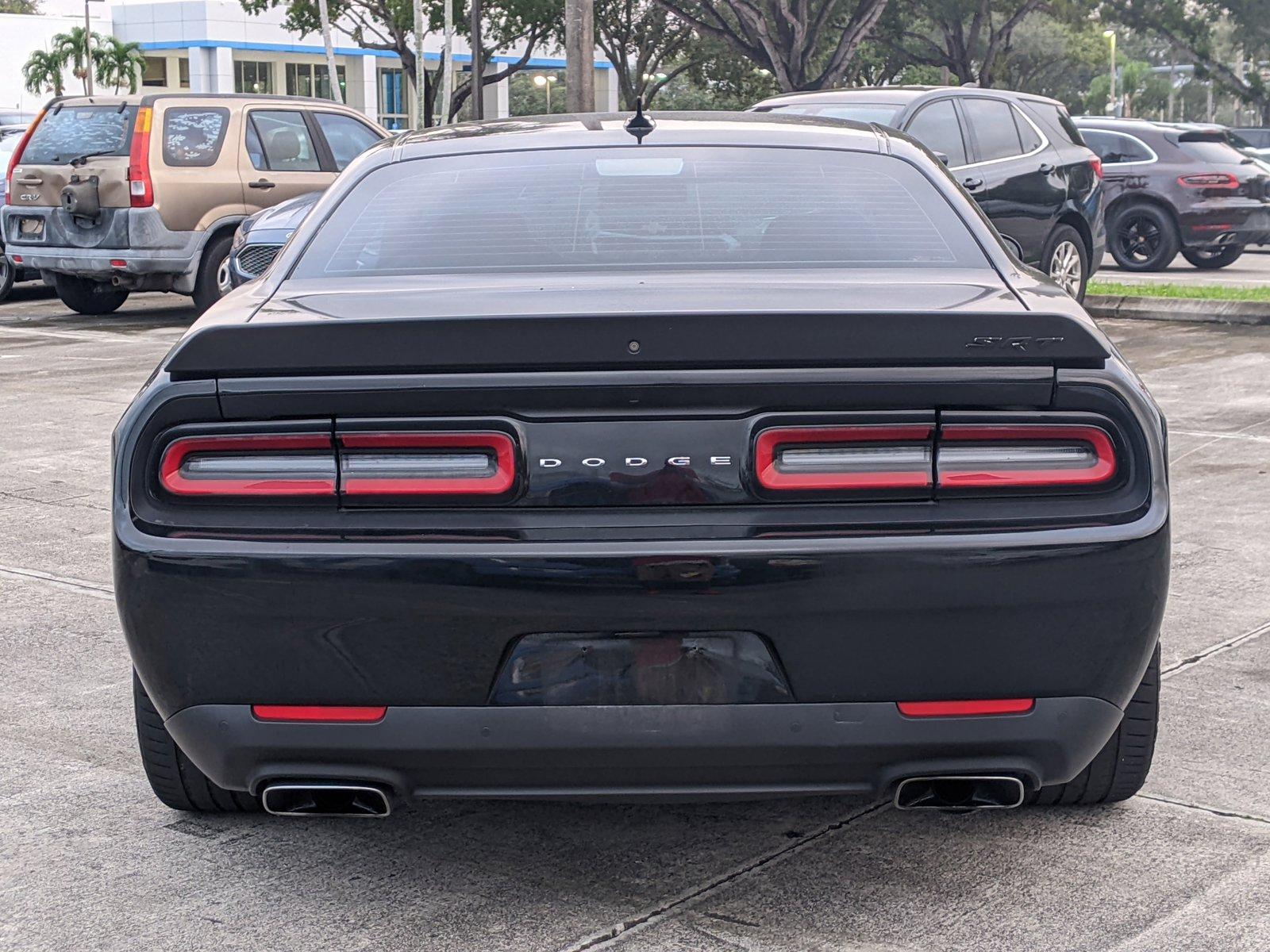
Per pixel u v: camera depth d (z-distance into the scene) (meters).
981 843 3.13
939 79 63.38
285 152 13.47
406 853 3.12
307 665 2.53
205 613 2.53
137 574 2.55
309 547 2.50
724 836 3.19
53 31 67.12
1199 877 2.96
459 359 2.48
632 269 3.05
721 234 3.18
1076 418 2.55
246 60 65.12
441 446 2.53
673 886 2.95
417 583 2.48
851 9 45.72
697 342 2.47
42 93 67.50
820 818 3.28
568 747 2.54
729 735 2.53
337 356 2.49
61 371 10.36
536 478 2.52
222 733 2.60
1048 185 11.16
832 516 2.51
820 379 2.50
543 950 2.69
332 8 45.44
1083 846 3.11
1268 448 7.38
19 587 5.18
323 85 66.81
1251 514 6.08
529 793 2.63
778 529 2.50
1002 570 2.48
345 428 2.52
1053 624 2.52
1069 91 95.50
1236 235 16.95
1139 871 2.99
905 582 2.48
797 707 2.53
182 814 3.34
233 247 10.55
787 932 2.75
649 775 2.58
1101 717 2.61
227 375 2.54
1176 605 4.85
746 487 2.52
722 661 2.52
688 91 75.31
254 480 2.54
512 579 2.47
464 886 2.96
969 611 2.49
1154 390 9.09
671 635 2.51
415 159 3.57
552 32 46.66
